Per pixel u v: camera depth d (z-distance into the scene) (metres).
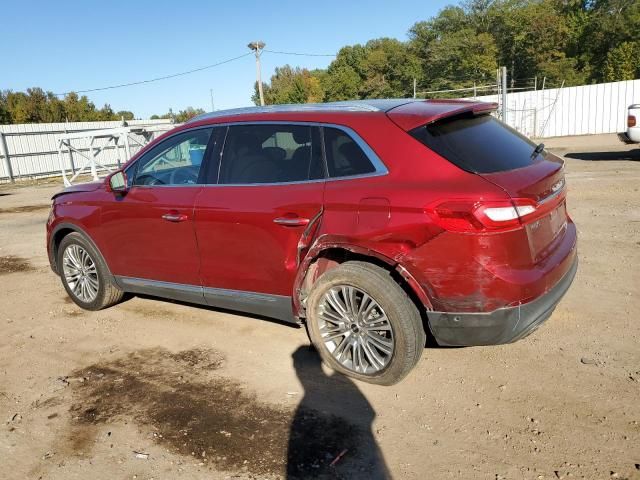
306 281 3.84
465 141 3.48
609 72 47.06
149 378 3.98
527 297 3.18
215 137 4.34
